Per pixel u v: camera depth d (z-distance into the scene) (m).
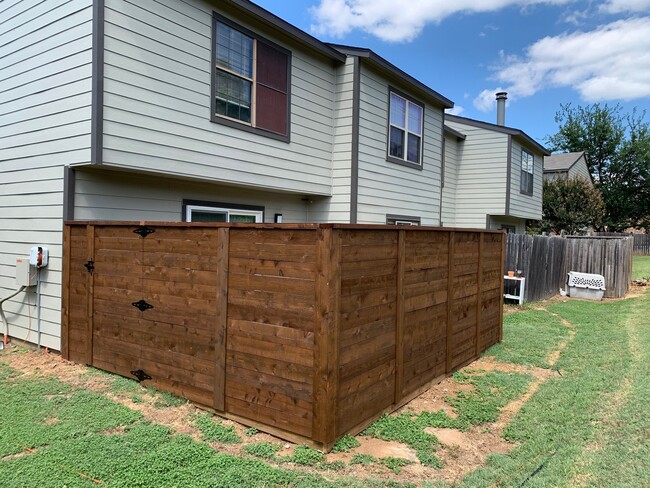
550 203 21.48
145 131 5.62
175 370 4.12
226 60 6.77
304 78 8.22
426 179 11.43
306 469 2.97
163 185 6.50
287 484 2.77
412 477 2.92
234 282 3.67
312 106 8.41
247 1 6.78
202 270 3.90
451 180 15.51
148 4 5.62
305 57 8.23
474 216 15.53
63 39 5.42
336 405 3.24
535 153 17.59
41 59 5.71
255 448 3.21
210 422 3.64
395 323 4.02
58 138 5.49
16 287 6.10
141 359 4.43
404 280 4.13
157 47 5.75
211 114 6.54
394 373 4.03
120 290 4.61
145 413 3.82
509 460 3.10
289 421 3.35
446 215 15.27
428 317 4.63
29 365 5.12
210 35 6.48
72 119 5.31
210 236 3.84
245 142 7.13
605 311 9.32
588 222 21.02
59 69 5.47
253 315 3.55
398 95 10.12
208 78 6.48
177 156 6.06
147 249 4.34
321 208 9.16
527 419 3.83
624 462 2.99
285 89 7.83
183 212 6.81
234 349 3.67
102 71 5.11
